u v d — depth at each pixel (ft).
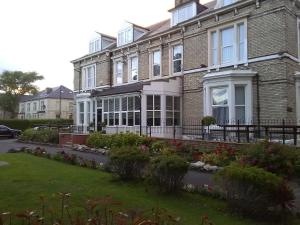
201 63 64.95
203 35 64.75
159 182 26.40
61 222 16.48
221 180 22.38
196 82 66.08
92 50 104.37
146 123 67.72
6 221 18.24
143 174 30.19
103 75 94.63
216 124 54.75
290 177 28.84
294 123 52.54
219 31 61.62
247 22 56.80
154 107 68.44
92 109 87.66
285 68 51.39
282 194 19.95
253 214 20.35
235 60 58.44
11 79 217.56
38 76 227.61
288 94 51.70
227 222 19.53
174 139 50.26
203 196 25.09
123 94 73.05
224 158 37.32
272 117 52.65
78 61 105.81
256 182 19.89
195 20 65.51
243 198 20.62
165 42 74.33
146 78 79.61
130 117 72.02
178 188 26.35
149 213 20.11
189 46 68.08
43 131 80.02
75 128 85.81
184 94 69.31
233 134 53.78
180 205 22.84
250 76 54.90
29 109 242.17
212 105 58.70
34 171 35.65
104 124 79.66
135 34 87.35
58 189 26.71
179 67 71.46
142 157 30.32
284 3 51.65
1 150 63.16
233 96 55.06
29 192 25.53
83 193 25.39
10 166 39.24
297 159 29.50
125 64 87.56
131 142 52.80
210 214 20.93
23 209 20.81
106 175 33.32
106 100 80.38
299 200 23.75
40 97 226.58
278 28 52.24
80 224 14.93
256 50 55.31
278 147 29.86
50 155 48.98
